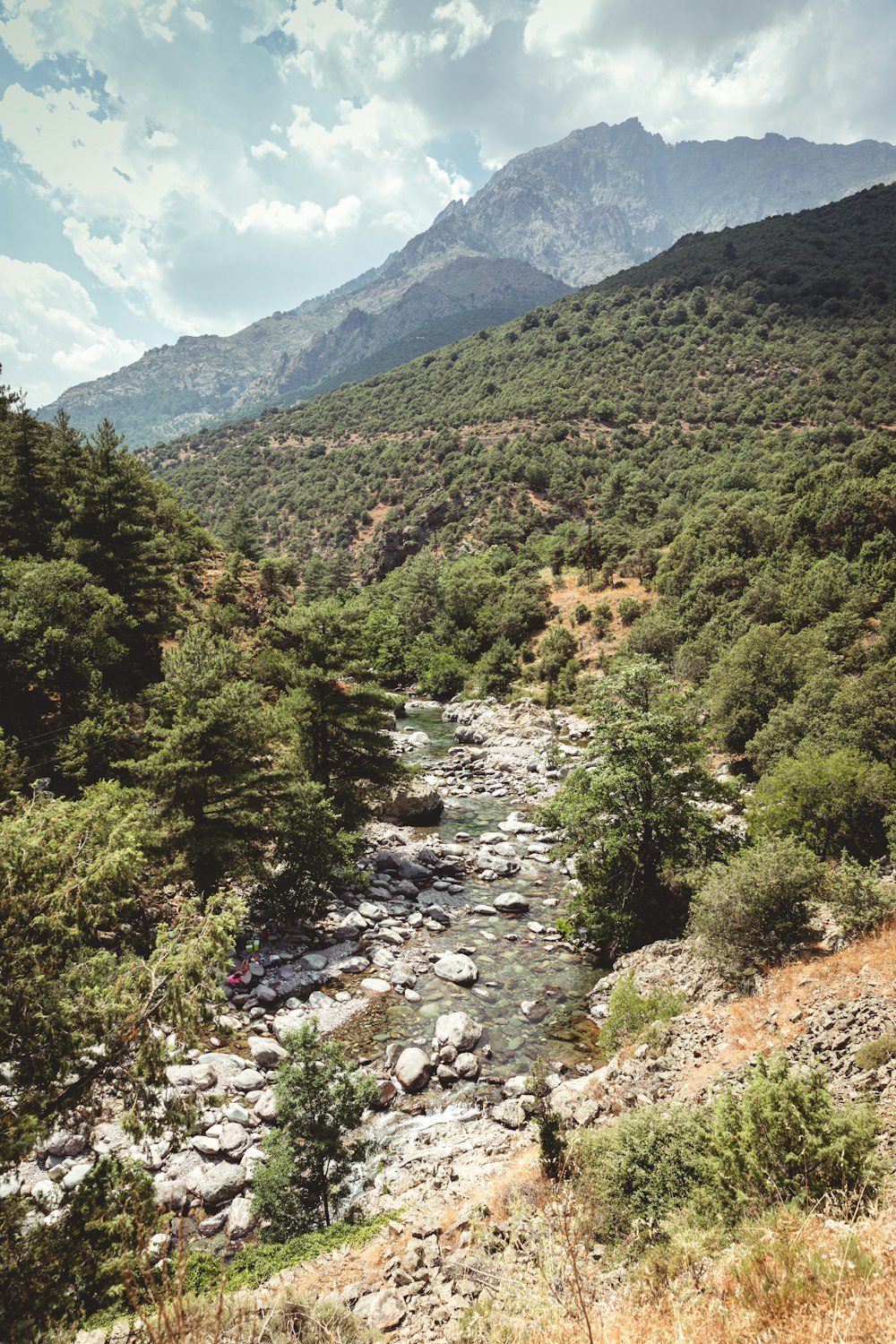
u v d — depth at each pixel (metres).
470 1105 16.03
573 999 20.98
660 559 80.38
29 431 43.69
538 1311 6.47
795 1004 13.59
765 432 136.50
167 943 9.74
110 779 26.53
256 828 23.67
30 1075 7.95
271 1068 17.31
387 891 28.27
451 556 125.38
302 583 127.94
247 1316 7.32
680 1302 5.60
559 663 70.75
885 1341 4.17
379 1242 9.91
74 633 32.44
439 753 53.53
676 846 22.97
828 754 28.81
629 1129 9.98
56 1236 7.52
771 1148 7.81
